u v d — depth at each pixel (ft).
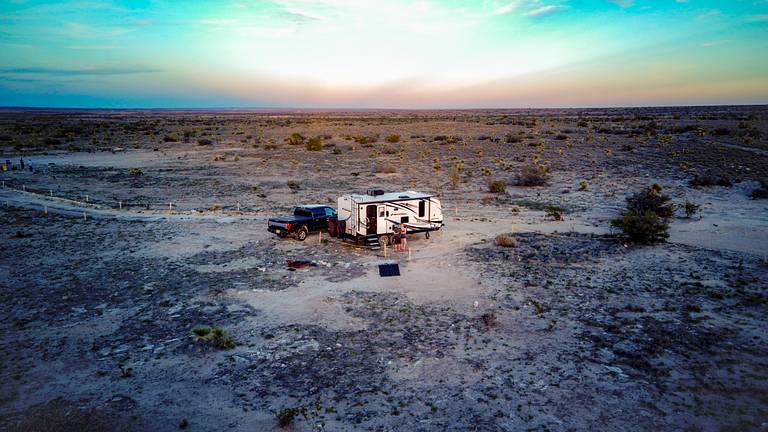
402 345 42.50
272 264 67.62
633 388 34.88
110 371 38.45
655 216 79.25
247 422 31.53
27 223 92.94
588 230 89.30
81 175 162.91
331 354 40.91
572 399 33.65
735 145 202.08
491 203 120.78
